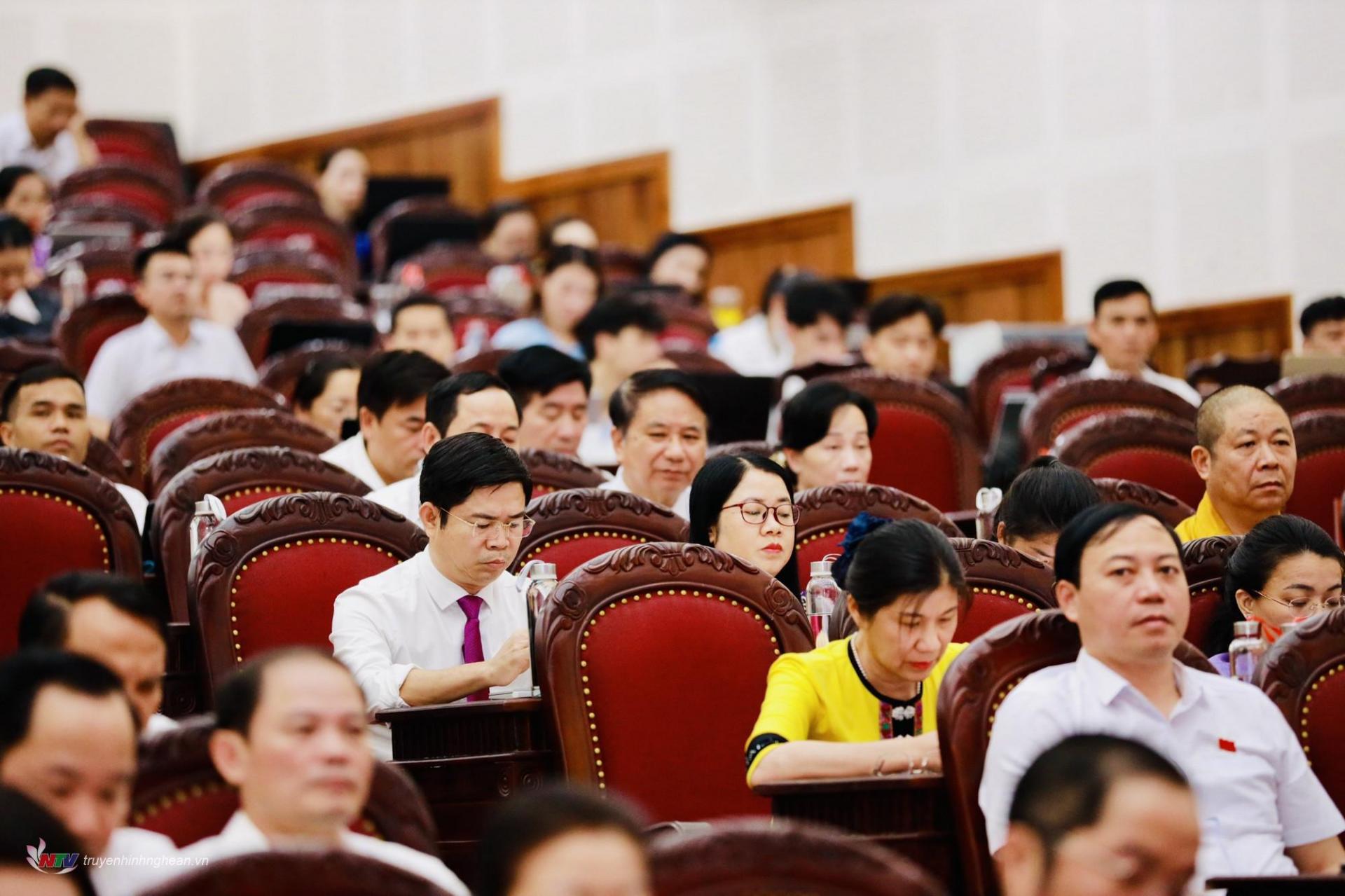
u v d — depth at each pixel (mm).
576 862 4215
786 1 26438
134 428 13727
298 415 14383
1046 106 23656
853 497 10500
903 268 25062
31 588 9531
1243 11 21906
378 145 31688
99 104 33250
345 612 8867
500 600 9195
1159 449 13195
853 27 25641
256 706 5281
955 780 6832
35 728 4949
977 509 13945
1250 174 21891
